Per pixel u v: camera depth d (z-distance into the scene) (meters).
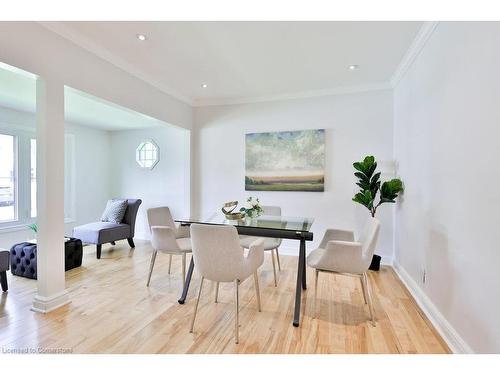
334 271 2.26
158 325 2.11
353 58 2.92
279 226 2.46
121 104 3.07
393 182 3.13
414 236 2.71
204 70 3.28
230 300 2.56
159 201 5.19
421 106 2.52
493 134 1.43
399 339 1.95
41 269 2.29
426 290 2.36
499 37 1.38
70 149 4.98
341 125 3.87
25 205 4.39
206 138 4.57
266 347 1.85
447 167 1.96
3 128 4.10
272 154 4.18
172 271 3.36
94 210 5.35
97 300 2.53
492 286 1.44
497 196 1.40
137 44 2.66
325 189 3.96
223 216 3.12
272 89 3.93
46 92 2.24
